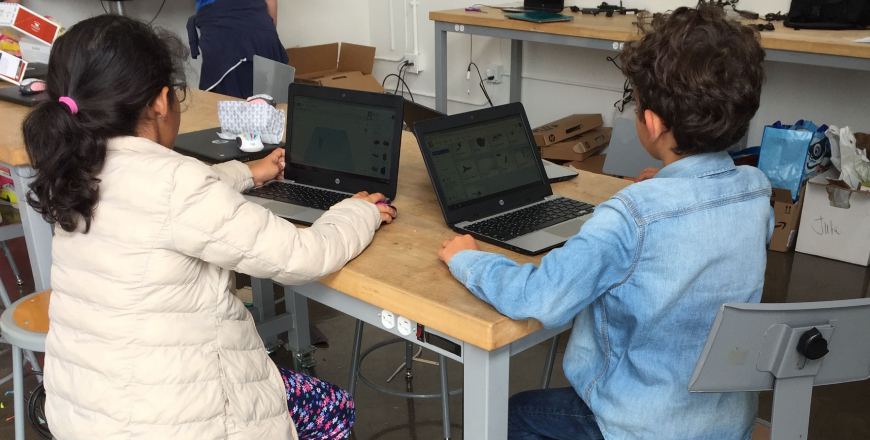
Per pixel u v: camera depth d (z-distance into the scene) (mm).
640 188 1063
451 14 3928
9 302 2416
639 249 1048
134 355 1106
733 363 950
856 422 2160
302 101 1717
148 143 1129
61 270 1164
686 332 1094
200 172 1112
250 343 1262
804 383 994
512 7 4203
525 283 1067
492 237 1370
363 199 1458
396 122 1589
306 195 1607
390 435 2104
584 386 1212
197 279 1161
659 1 3895
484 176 1537
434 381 2367
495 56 4805
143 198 1081
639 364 1114
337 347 2600
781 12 3518
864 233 3109
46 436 1694
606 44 3348
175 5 4770
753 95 1021
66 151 1047
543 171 1644
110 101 1082
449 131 1518
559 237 1370
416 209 1564
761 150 3268
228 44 3723
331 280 1298
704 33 1017
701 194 1063
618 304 1109
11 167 1940
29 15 2699
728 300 1094
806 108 3596
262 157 2010
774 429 1004
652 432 1119
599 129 4211
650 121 1098
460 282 1215
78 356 1139
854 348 994
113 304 1104
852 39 2770
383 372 2428
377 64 5625
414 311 1173
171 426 1119
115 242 1098
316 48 4816
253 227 1135
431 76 5297
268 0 3928
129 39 1105
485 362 1151
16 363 1583
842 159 3139
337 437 1490
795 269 3145
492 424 1204
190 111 2484
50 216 1094
